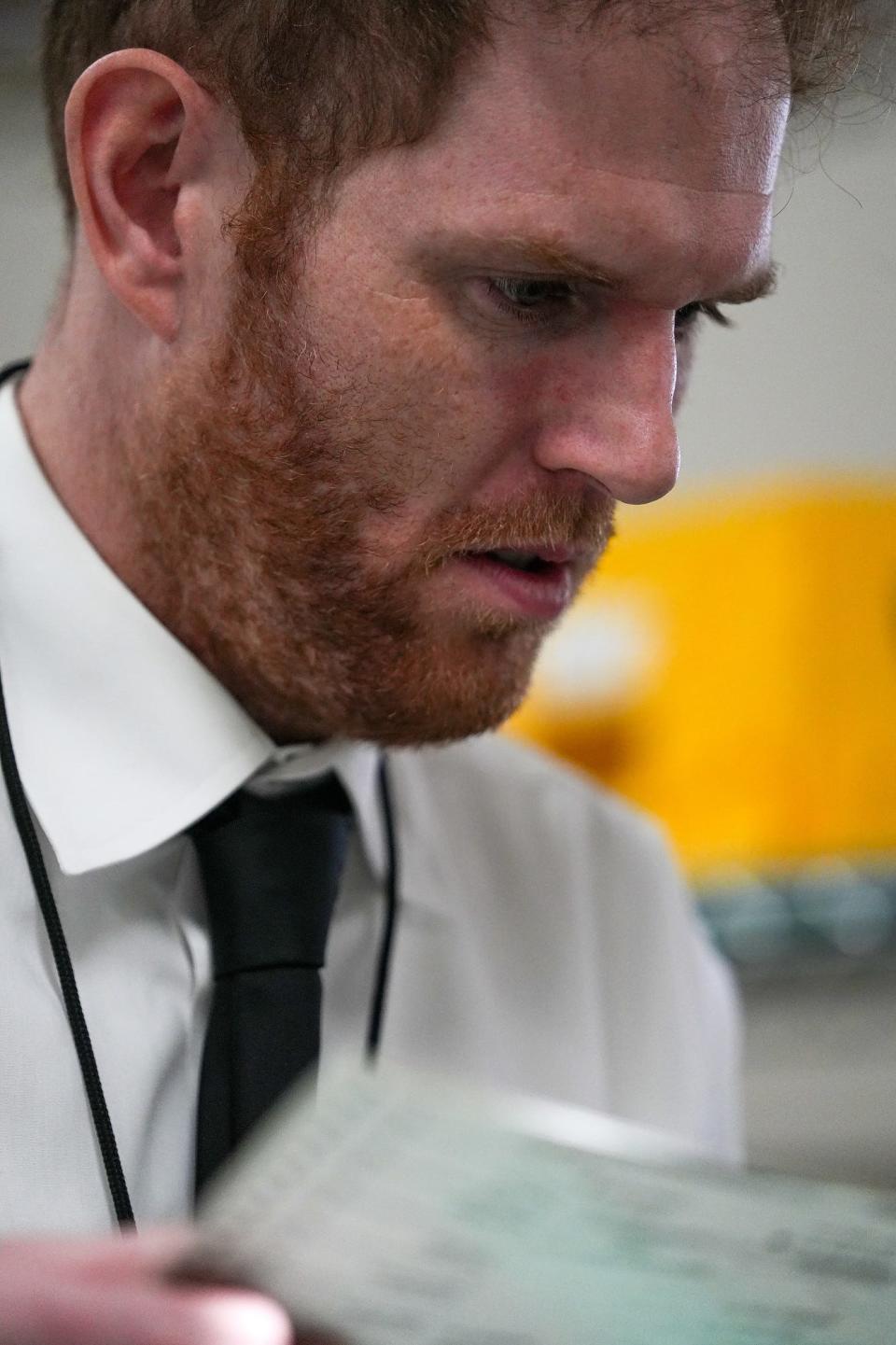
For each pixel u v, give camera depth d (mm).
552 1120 588
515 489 876
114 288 918
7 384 1102
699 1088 1232
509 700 930
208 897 954
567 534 887
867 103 994
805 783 1960
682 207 805
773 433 2145
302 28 837
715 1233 555
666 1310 554
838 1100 1966
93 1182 912
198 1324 559
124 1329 561
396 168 826
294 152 854
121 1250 619
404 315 845
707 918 1940
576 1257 556
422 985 1117
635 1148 579
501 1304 566
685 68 791
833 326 2156
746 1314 552
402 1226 566
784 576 1986
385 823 1116
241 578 930
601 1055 1191
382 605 902
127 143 899
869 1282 541
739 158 817
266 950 932
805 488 2059
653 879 1271
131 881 976
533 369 854
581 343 853
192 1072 964
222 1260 574
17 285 1956
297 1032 915
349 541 894
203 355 911
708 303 908
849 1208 547
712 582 1991
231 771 958
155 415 939
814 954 1957
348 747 1020
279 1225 561
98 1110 912
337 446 878
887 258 2148
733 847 1946
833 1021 1974
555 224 798
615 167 797
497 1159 575
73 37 981
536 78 795
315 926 950
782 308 2150
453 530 881
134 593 993
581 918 1216
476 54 799
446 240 820
